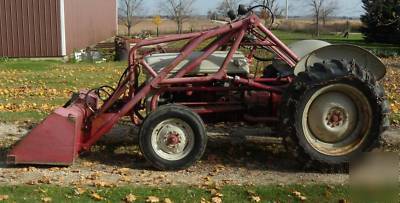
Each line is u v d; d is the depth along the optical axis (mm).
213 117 7379
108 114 6973
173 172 6586
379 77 6957
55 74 17734
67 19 24969
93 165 6840
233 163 7004
